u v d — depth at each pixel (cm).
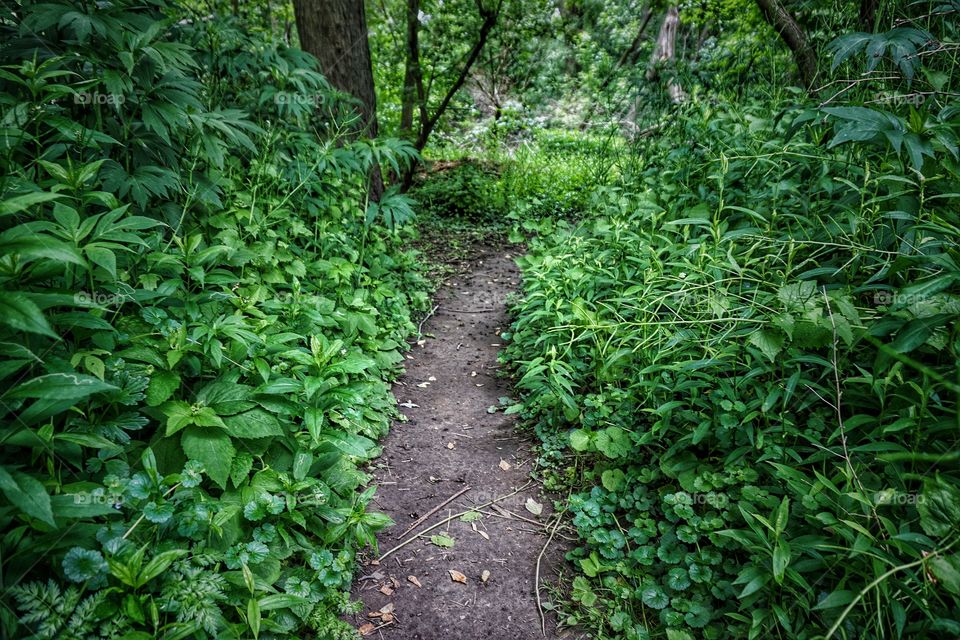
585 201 721
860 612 171
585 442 273
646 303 297
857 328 207
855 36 257
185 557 178
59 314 182
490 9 795
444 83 879
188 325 239
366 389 246
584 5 1370
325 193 422
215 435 204
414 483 290
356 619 212
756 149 350
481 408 362
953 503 153
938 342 177
